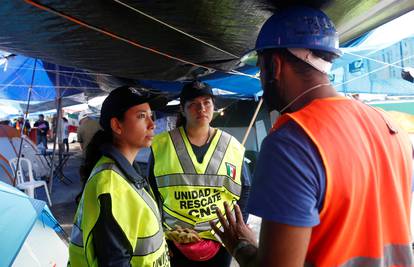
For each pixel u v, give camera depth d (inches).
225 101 288.8
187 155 75.0
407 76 217.0
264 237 27.0
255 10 54.2
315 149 26.6
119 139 52.7
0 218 59.4
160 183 76.0
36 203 75.2
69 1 51.9
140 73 130.3
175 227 74.9
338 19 58.6
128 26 64.9
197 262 75.2
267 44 32.7
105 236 43.0
